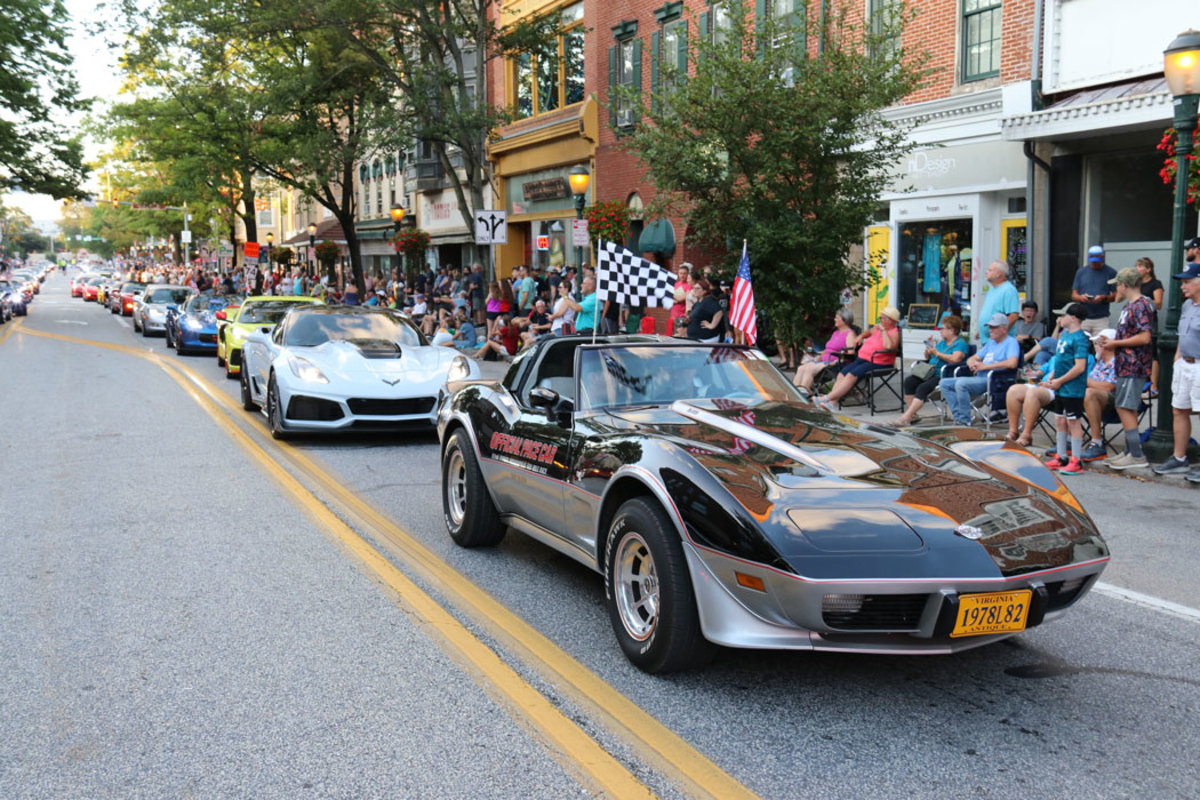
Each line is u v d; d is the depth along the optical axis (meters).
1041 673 4.23
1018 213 14.66
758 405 5.04
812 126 12.13
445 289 26.02
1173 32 12.20
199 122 31.80
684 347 5.54
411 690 4.00
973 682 4.13
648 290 7.11
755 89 12.42
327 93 28.41
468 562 5.96
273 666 4.25
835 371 12.95
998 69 14.56
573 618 4.93
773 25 12.91
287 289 37.31
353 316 11.77
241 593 5.29
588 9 24.08
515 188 29.22
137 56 26.72
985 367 10.48
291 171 30.00
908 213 16.27
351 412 10.04
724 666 4.30
